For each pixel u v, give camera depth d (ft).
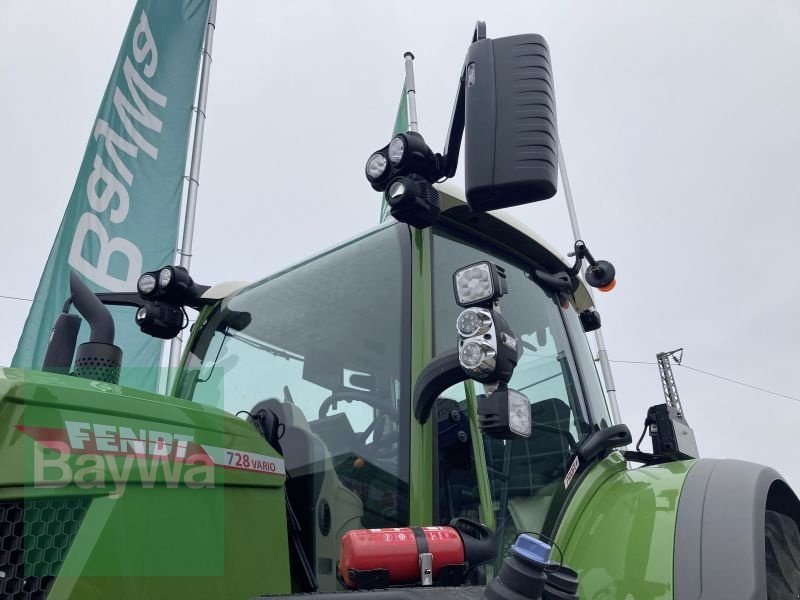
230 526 5.41
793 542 7.79
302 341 7.61
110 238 21.58
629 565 6.79
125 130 23.03
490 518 6.59
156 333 9.00
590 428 8.67
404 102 28.45
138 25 24.34
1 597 4.28
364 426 6.64
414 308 6.87
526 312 8.41
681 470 7.80
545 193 5.72
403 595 4.60
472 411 6.89
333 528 6.34
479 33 6.41
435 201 6.84
